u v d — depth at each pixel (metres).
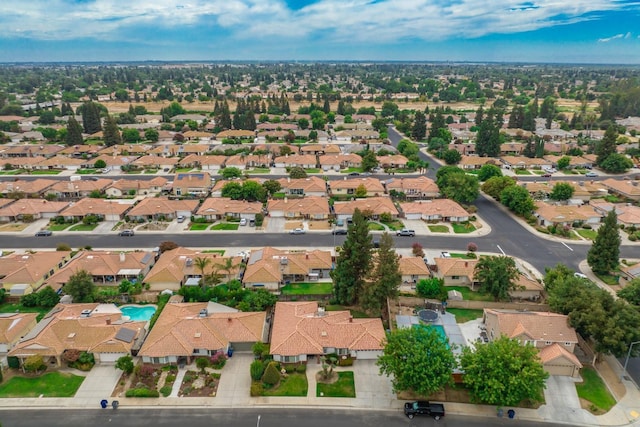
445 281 90.81
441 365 56.16
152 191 147.62
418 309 80.38
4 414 56.19
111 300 81.56
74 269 88.25
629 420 56.66
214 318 71.12
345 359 65.94
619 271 94.31
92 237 111.75
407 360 56.66
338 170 178.12
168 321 71.25
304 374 63.88
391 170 175.62
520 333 66.56
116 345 65.44
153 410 57.09
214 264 89.44
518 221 125.31
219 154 197.25
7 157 190.50
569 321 68.75
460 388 61.72
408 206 127.88
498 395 54.59
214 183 155.38
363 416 56.59
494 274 81.44
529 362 55.59
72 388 60.78
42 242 108.44
